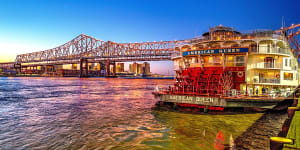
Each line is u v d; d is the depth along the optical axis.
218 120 16.52
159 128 14.68
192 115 18.22
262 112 18.73
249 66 22.11
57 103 27.58
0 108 23.62
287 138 8.64
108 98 33.59
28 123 16.33
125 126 15.27
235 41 22.55
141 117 18.12
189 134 13.37
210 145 11.52
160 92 21.92
